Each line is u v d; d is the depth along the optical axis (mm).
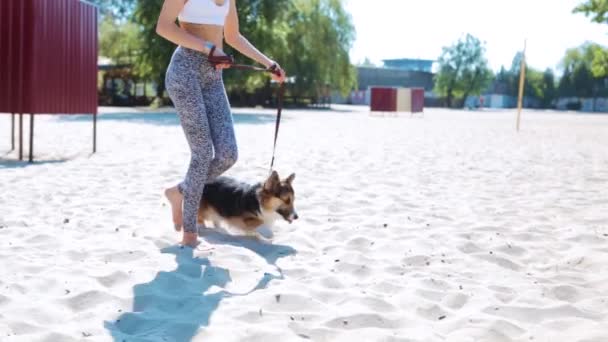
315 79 47062
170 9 4082
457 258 4316
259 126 20109
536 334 2984
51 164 8945
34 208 5668
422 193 7145
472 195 7082
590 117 46375
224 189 4977
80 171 8219
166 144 12617
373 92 36125
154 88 42406
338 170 8992
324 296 3463
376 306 3314
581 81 93438
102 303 3279
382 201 6508
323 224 5355
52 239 4465
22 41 9086
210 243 4637
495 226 5316
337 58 47844
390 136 16938
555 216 5930
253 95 46688
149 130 16672
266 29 31859
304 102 49188
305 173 8531
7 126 17047
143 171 8320
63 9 9742
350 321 3094
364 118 30203
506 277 3932
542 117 42406
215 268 3900
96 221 5160
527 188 7723
